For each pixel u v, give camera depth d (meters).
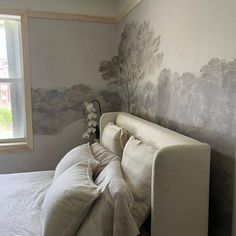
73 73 2.93
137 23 2.30
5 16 2.70
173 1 1.63
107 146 1.94
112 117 2.42
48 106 2.90
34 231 1.35
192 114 1.44
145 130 1.63
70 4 2.82
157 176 1.10
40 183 2.00
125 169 1.42
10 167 2.88
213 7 1.24
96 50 2.96
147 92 2.10
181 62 1.55
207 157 1.13
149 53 2.04
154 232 1.14
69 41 2.88
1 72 2.91
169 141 1.28
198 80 1.38
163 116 1.81
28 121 2.86
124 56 2.71
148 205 1.21
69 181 1.31
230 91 1.14
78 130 3.02
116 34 2.98
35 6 2.72
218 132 1.23
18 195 1.78
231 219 1.15
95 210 1.12
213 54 1.25
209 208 1.29
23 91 2.91
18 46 2.91
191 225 1.15
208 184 1.14
